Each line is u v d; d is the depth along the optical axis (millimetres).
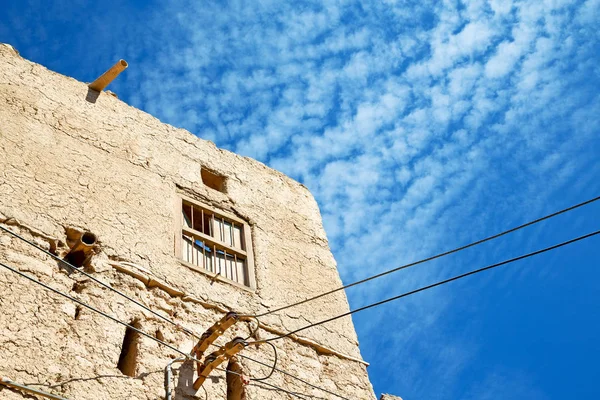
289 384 14258
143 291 13602
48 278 12523
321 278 17094
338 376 15195
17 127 14508
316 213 18906
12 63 15711
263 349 14523
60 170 14398
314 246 17844
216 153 18016
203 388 12891
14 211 13016
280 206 18125
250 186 17938
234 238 16500
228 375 13789
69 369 11547
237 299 14977
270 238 17031
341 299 16953
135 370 12328
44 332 11734
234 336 14273
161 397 12234
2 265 11164
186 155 17188
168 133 17328
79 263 13484
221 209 16750
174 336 13320
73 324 12188
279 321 15258
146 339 12867
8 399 10672
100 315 12609
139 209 14953
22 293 11977
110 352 12211
